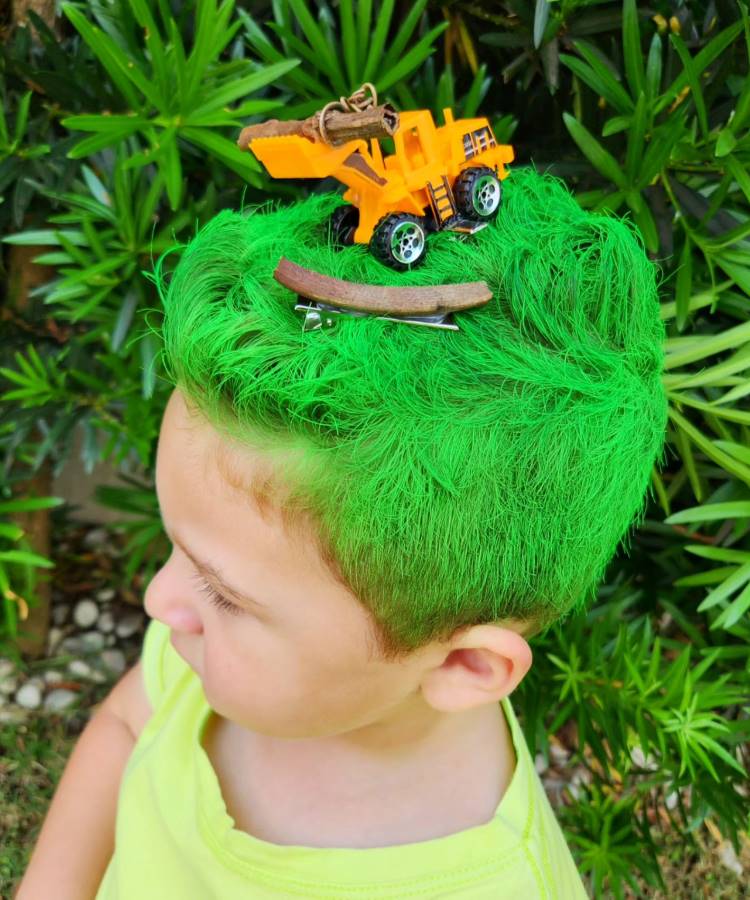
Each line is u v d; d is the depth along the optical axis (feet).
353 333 1.75
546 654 4.86
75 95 3.88
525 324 1.89
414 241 1.88
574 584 2.07
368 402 1.74
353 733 2.39
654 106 3.49
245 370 1.74
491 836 2.37
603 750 4.77
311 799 2.47
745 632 4.46
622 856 5.15
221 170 4.22
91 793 3.34
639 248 2.17
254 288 1.84
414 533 1.81
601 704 4.53
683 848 6.09
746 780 4.95
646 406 2.04
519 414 1.80
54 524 7.63
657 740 4.47
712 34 3.77
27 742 6.53
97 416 4.83
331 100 3.71
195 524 2.00
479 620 1.98
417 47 3.49
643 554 5.44
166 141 3.34
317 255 1.91
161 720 2.97
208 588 2.14
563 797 6.24
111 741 3.37
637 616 5.45
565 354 1.89
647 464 2.11
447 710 2.17
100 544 7.86
